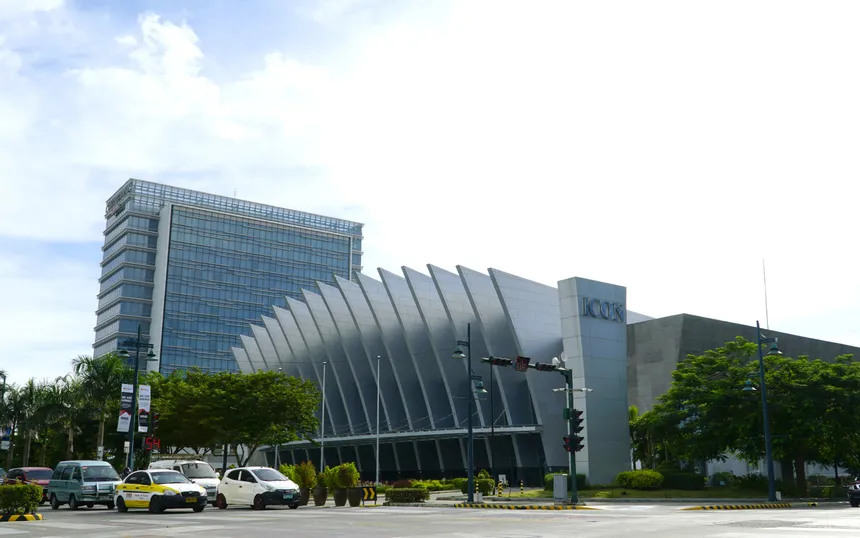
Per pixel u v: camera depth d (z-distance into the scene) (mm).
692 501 39094
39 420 64562
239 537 18188
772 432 42969
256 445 57969
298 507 34062
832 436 43188
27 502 25781
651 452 56438
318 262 159875
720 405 44344
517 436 66750
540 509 32500
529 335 64000
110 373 63719
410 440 76250
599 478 53531
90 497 32125
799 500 39094
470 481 37500
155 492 29203
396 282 76875
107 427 71750
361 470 86750
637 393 61031
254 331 104062
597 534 18234
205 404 55094
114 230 154000
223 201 158125
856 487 34562
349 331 84750
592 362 55750
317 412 87188
